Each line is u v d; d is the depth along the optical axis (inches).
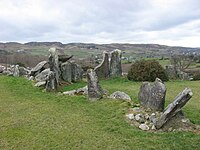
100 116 564.1
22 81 947.3
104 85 969.5
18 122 535.8
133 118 535.5
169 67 1238.9
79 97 717.9
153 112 561.9
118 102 636.7
